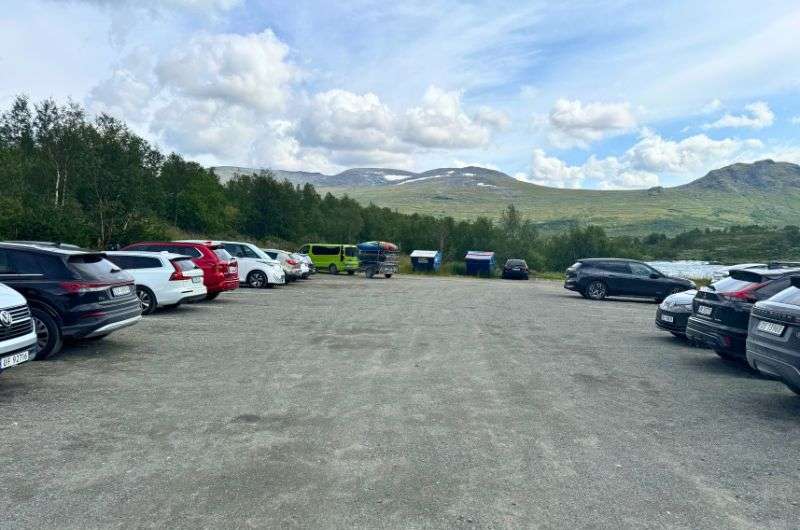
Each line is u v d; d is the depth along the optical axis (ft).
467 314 51.03
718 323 29.43
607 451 16.61
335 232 246.88
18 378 23.97
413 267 173.37
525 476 14.52
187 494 12.96
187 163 174.29
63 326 27.20
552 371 27.66
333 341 34.55
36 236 82.99
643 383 25.82
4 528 11.27
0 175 91.20
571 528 11.81
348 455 15.65
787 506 13.24
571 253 278.87
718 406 22.18
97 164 93.30
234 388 22.86
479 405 21.15
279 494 13.06
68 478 13.78
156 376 24.71
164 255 44.75
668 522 12.23
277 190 197.77
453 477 14.32
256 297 61.62
